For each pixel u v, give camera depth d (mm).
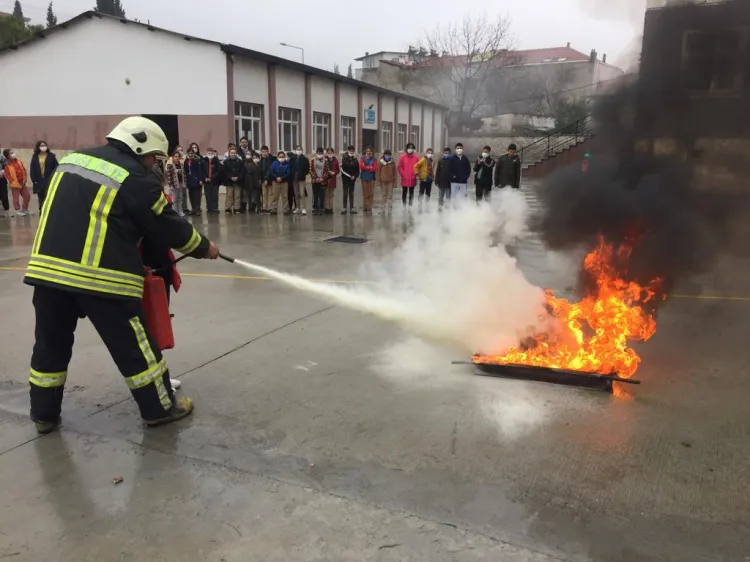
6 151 12664
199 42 17688
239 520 2408
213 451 2955
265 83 19625
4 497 2568
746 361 4230
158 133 3115
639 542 2271
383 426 3211
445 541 2271
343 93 24641
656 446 3002
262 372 3982
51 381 3100
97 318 2955
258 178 13906
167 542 2279
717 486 2650
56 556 2203
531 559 2174
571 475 2730
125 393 3664
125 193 2902
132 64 18500
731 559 2186
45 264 2859
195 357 4266
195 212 13539
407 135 31234
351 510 2467
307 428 3195
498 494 2582
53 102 19547
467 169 13250
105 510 2479
